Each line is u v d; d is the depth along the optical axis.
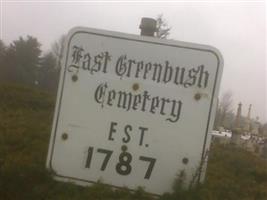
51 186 1.59
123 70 1.56
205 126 1.52
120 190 1.55
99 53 1.57
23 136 2.69
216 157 3.36
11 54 20.72
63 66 1.59
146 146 1.54
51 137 1.60
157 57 1.54
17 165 1.78
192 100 1.52
